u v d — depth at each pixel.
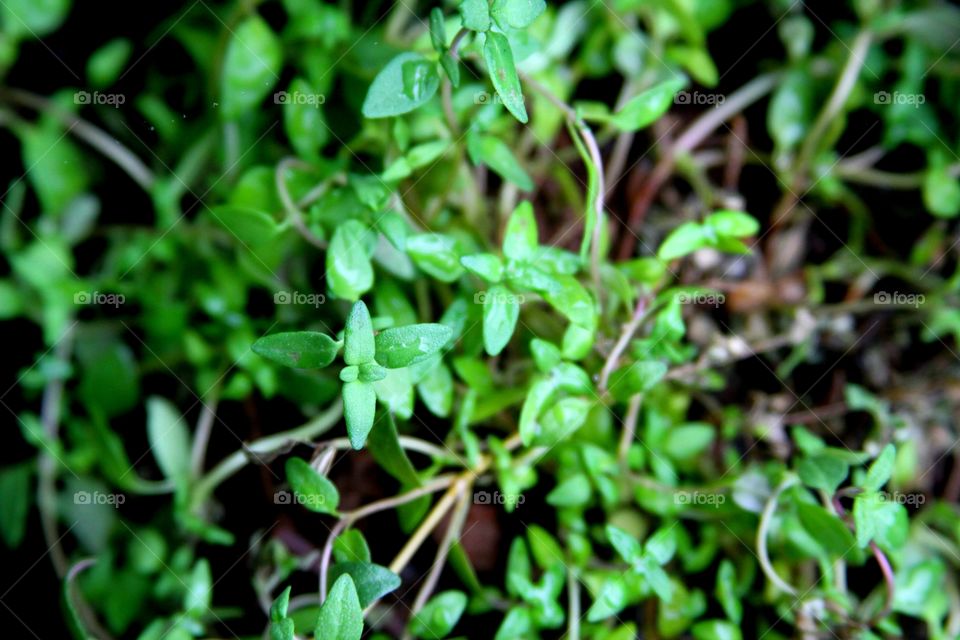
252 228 0.15
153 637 0.15
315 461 0.15
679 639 0.15
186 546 0.15
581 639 0.15
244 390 0.15
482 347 0.15
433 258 0.14
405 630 0.15
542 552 0.15
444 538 0.15
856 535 0.14
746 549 0.15
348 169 0.15
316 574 0.15
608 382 0.15
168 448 0.15
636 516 0.15
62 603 0.15
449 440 0.15
